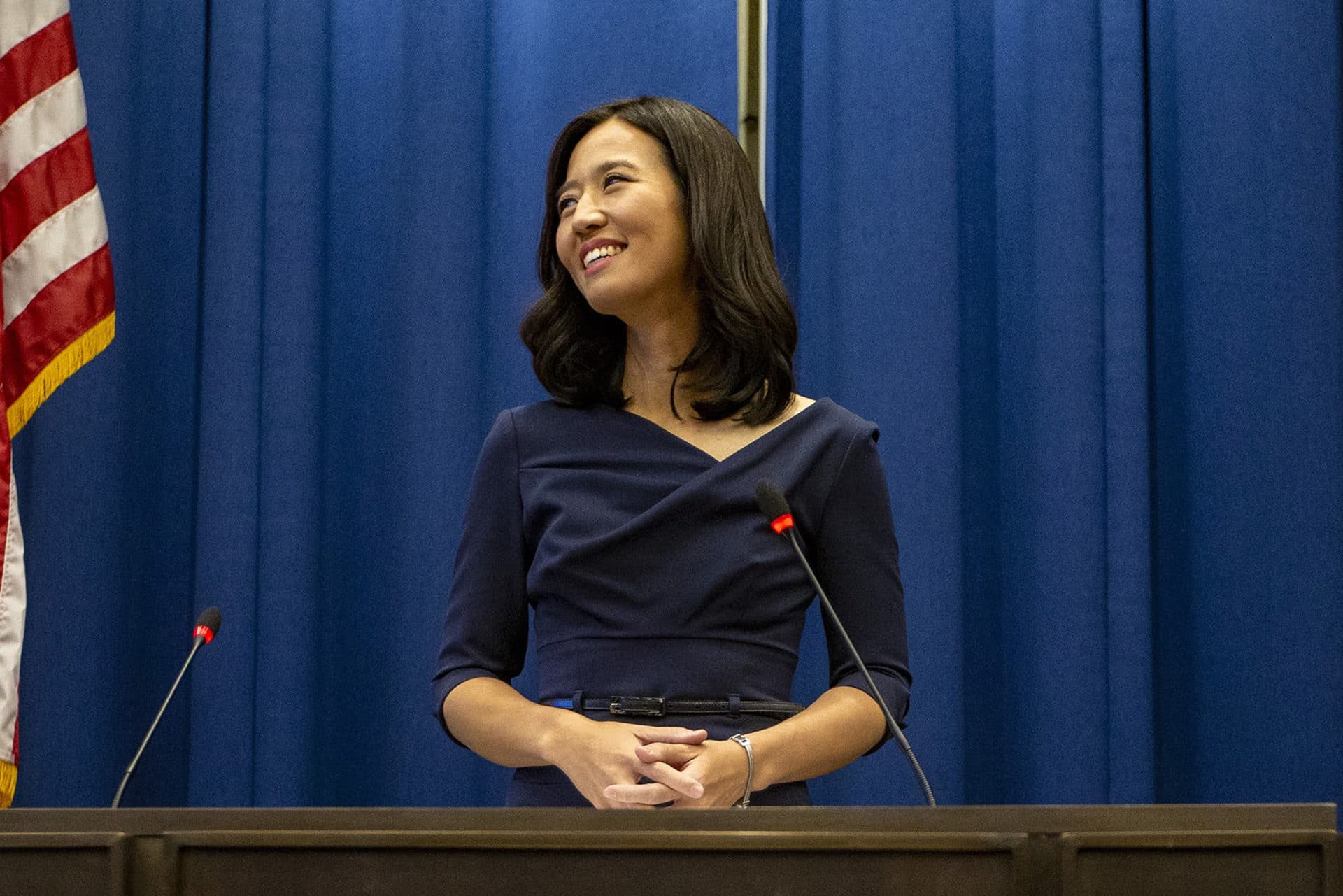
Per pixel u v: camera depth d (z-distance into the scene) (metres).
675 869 1.27
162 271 3.90
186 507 3.84
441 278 3.86
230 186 3.84
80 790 3.62
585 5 3.97
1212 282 3.92
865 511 2.13
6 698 3.40
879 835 1.28
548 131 3.95
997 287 4.02
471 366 3.85
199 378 3.88
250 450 3.74
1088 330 3.87
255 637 3.67
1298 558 3.76
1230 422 3.86
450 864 1.28
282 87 3.91
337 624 3.82
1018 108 4.06
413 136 3.94
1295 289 3.85
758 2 4.12
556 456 2.16
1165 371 3.98
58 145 3.71
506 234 3.96
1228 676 3.78
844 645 2.09
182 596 3.80
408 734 3.69
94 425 3.74
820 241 3.95
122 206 3.87
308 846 1.29
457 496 3.78
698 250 2.15
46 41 3.75
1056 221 3.93
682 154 2.18
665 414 2.20
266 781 3.59
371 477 3.89
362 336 3.96
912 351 3.85
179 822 1.32
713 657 1.97
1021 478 3.93
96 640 3.68
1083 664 3.74
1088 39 3.99
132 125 3.91
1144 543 3.77
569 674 2.01
